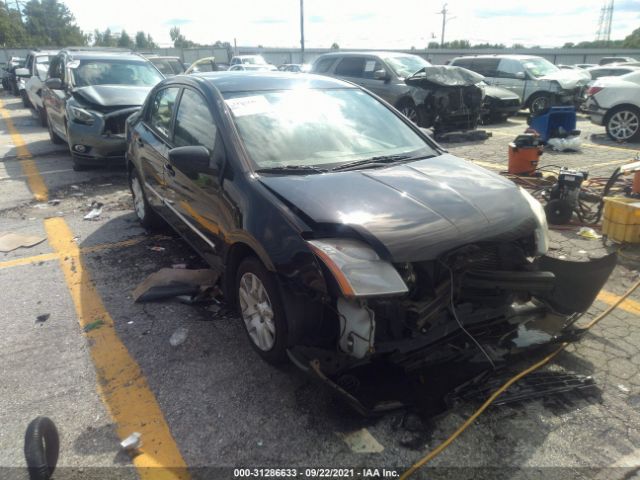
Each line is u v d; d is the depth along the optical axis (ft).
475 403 9.04
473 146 33.99
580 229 17.47
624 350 10.68
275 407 9.14
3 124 45.03
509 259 9.50
